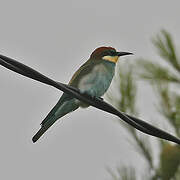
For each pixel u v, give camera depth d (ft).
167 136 34.91
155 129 34.83
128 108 39.01
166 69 39.81
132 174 37.22
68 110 40.83
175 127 38.29
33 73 32.91
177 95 38.91
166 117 38.47
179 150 37.17
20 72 32.78
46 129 40.32
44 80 33.47
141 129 34.94
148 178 37.14
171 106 38.63
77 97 34.78
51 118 40.24
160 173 37.14
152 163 37.65
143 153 37.96
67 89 34.55
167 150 37.04
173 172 36.91
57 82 34.12
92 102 34.99
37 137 39.96
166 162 36.94
